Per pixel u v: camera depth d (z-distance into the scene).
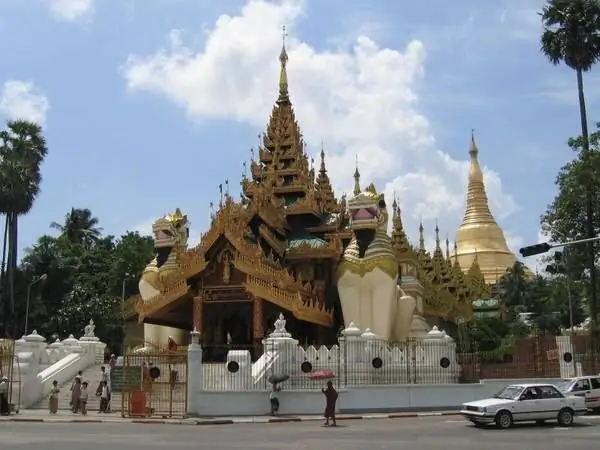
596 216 47.38
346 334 36.28
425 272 66.88
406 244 58.62
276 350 34.69
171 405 30.52
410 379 36.72
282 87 60.72
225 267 46.97
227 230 46.59
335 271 51.19
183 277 47.44
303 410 32.59
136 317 57.47
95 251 93.25
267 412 31.88
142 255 88.25
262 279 45.28
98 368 42.97
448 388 36.12
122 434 22.59
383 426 26.31
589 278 48.88
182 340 54.62
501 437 21.52
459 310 69.38
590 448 18.27
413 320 51.94
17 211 65.56
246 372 32.56
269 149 58.97
